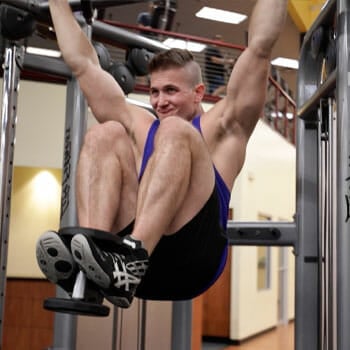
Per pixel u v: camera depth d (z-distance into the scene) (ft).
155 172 4.62
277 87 27.76
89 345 9.80
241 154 5.74
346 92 5.85
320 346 7.13
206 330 26.53
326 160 6.91
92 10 6.27
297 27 26.68
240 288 26.35
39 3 6.78
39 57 7.70
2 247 6.64
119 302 4.45
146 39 8.70
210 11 19.15
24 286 20.36
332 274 6.60
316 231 7.50
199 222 5.10
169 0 17.92
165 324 10.16
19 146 20.30
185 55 5.72
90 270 4.19
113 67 8.54
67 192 7.84
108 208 4.86
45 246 4.27
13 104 6.84
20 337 20.16
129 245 4.33
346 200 5.74
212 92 22.81
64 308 4.26
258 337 28.19
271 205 30.04
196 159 4.96
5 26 6.80
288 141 31.50
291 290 36.01
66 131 7.98
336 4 6.17
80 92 7.92
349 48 5.91
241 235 7.83
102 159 5.02
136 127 5.78
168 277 5.33
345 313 5.66
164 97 5.65
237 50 23.49
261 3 5.42
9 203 6.73
